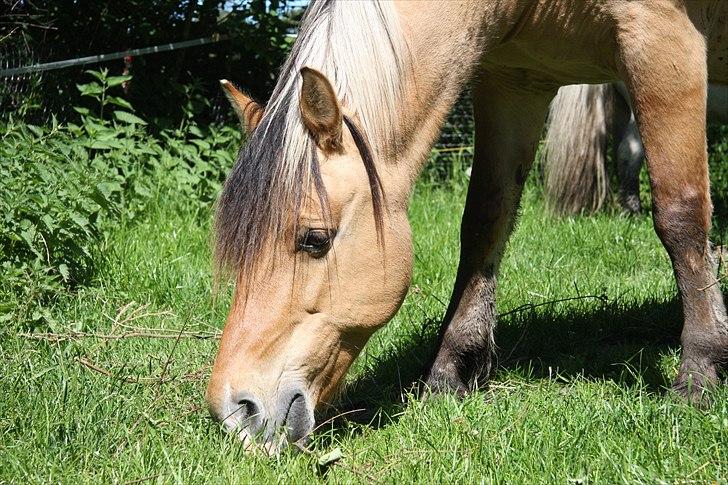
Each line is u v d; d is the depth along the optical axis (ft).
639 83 10.08
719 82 12.77
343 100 9.02
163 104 24.31
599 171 22.71
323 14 9.29
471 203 11.67
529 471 8.40
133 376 10.93
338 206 8.70
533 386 11.22
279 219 8.48
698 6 10.36
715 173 25.80
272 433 8.48
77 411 9.50
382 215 9.00
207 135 24.61
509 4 10.02
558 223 21.22
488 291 11.57
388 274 9.09
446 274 16.38
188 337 12.18
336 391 9.38
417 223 21.04
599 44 10.36
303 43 9.24
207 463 8.52
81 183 15.42
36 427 9.12
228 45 25.93
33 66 18.51
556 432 9.23
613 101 22.82
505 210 11.68
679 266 10.34
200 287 15.14
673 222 10.21
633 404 9.94
